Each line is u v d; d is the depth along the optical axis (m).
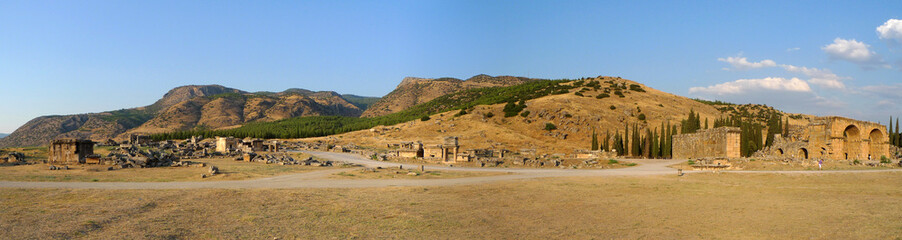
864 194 35.91
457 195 35.88
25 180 37.19
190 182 39.34
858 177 47.56
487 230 24.16
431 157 79.25
